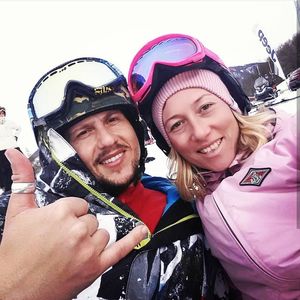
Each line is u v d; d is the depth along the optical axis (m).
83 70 0.49
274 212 0.36
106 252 0.23
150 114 0.54
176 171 0.51
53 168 0.46
